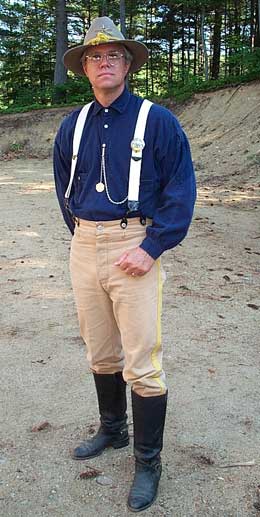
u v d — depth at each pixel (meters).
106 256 2.46
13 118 26.08
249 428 3.19
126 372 2.58
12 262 6.69
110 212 2.41
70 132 2.53
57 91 27.92
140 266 2.37
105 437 2.96
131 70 2.56
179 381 3.73
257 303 5.29
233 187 13.30
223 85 21.22
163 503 2.57
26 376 3.83
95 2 32.97
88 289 2.58
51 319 4.88
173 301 5.31
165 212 2.38
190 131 20.11
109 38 2.31
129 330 2.50
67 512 2.53
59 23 27.86
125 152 2.37
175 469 2.82
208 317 4.91
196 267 6.55
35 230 8.55
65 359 4.08
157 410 2.59
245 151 15.91
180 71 32.81
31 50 35.06
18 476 2.78
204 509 2.54
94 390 3.63
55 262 6.67
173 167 2.40
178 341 4.39
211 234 8.51
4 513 2.52
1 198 12.45
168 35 35.56
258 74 20.03
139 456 2.63
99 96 2.40
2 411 3.39
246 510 2.53
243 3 31.45
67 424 3.24
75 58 2.49
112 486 2.70
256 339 4.45
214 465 2.86
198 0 25.75
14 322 4.81
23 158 23.70
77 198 2.54
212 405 3.43
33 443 3.05
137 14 35.69
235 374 3.85
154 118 2.37
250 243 7.95
